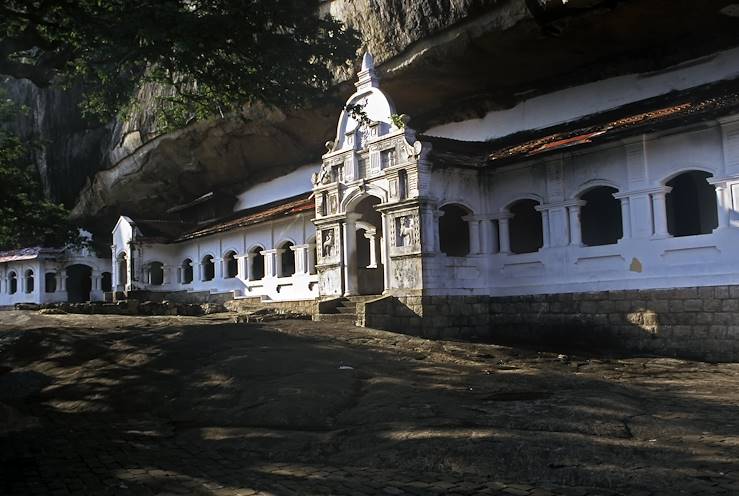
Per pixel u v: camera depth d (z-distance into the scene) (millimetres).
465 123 22031
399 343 14711
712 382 10812
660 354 14344
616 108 18094
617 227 17828
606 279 15492
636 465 5957
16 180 19703
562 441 6660
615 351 14898
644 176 14805
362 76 19188
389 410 8305
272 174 29500
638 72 17953
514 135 19766
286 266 27484
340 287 19844
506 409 8172
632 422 7469
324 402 9047
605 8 15555
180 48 11125
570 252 16234
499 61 18922
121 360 13070
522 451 6387
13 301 38906
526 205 19391
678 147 14305
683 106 14391
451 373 11117
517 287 17344
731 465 5863
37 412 10344
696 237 13961
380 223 21000
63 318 21375
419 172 16891
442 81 20484
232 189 31312
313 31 13852
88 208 35750
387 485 5859
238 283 27328
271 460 7051
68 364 13492
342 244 19891
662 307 14406
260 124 26188
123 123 30859
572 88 19328
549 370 12039
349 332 15906
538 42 17547
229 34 12195
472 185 18062
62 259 37688
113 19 11414
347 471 6422
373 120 18688
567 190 16328
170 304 25891
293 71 13859
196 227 32062
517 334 17219
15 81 37562
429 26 18766
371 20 20219
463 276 17516
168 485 6176
